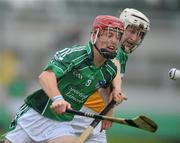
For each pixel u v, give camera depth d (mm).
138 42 18781
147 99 42719
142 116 14992
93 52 16141
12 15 45719
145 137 37344
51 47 44656
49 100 16656
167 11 49094
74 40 44812
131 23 18531
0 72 42250
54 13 46750
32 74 43219
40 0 47438
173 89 43719
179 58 44906
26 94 40781
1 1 46719
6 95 39969
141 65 44281
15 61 43312
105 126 17531
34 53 44219
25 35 45188
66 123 16891
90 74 16297
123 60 18859
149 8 49125
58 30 45344
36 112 16844
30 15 45906
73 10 46625
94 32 16125
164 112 39188
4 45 44625
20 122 17109
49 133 16734
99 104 18781
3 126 38062
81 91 16484
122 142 36969
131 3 49125
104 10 46812
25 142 17156
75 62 16016
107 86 17219
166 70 44469
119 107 39625
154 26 45562
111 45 15992
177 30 45594
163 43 44969
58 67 15844
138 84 43875
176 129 38438
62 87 16297
